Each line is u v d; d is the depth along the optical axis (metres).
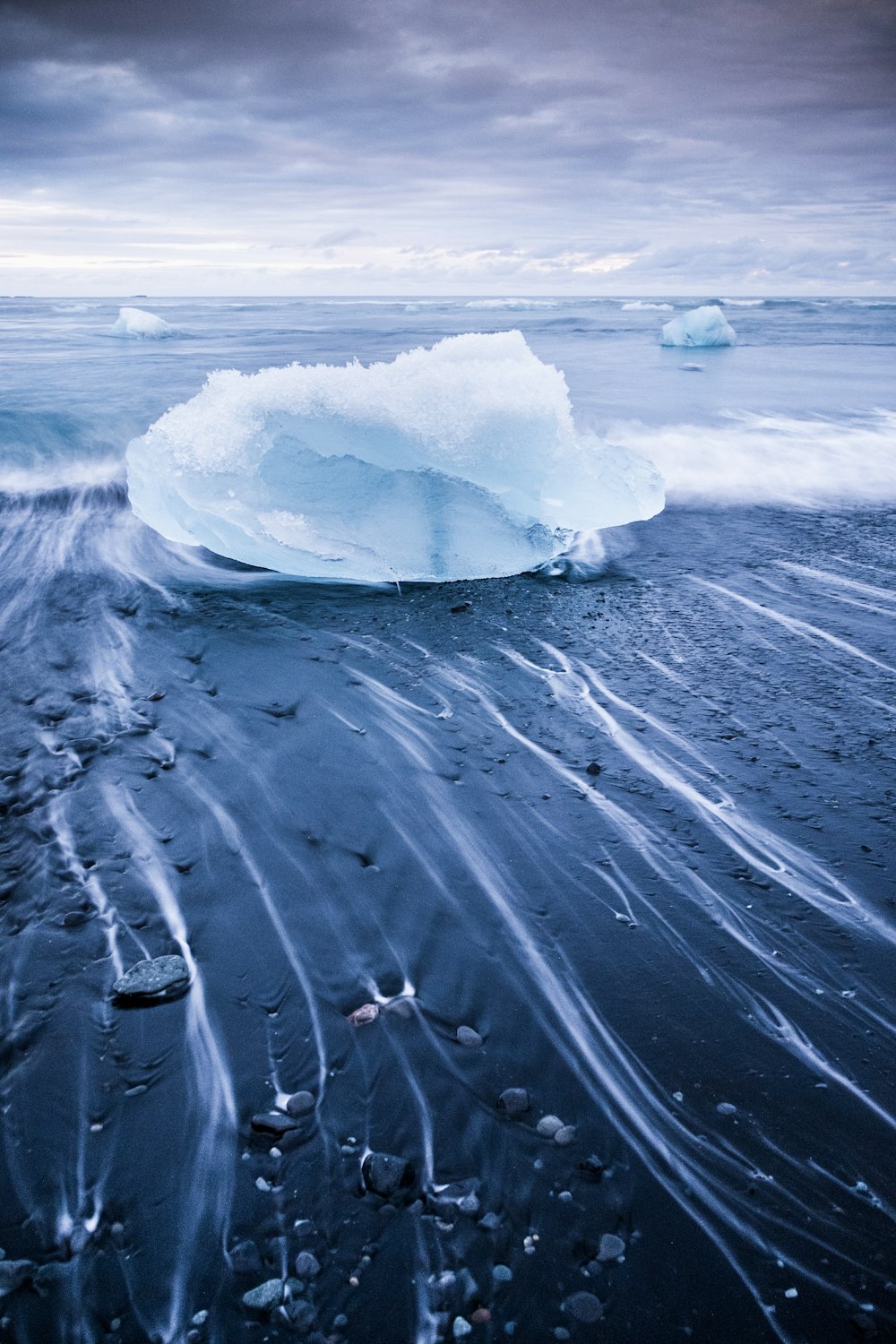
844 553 6.39
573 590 5.73
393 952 2.61
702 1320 1.66
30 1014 2.36
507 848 3.08
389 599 5.60
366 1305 1.69
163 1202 1.88
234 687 4.27
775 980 2.50
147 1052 2.26
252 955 2.59
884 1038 2.32
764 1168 1.97
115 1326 1.65
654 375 16.08
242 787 3.42
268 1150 2.00
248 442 5.88
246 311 42.50
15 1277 1.73
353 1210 1.87
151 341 22.06
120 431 8.73
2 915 2.71
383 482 6.04
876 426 10.64
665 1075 2.21
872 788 3.41
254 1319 1.66
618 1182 1.94
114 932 2.66
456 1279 1.73
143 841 3.08
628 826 3.19
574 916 2.76
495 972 2.54
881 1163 1.98
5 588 5.57
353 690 4.25
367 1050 2.27
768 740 3.76
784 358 19.55
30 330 25.56
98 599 5.43
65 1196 1.89
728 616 5.22
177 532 6.20
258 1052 2.27
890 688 4.27
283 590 5.73
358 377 6.08
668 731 3.85
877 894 2.84
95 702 4.09
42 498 7.38
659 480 7.24
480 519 6.11
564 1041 2.31
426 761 3.62
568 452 6.45
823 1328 1.65
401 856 3.04
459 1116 2.09
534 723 3.93
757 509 7.58
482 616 5.27
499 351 6.57
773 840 3.10
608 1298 1.70
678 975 2.53
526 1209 1.88
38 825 3.15
